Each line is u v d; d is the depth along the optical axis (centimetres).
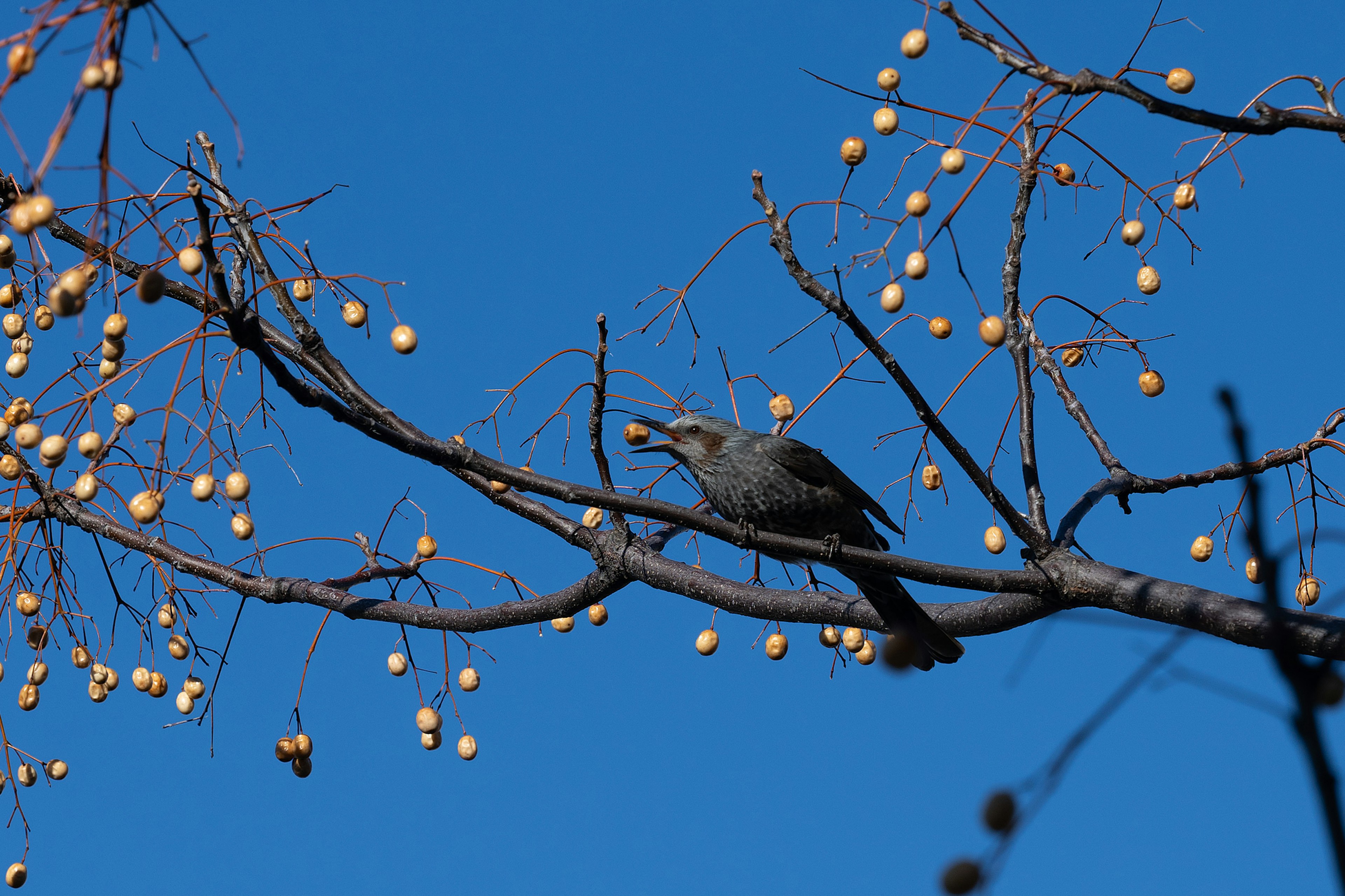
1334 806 268
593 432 1050
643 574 1148
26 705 1087
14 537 1044
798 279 871
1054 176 1030
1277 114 801
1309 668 279
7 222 743
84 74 588
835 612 1137
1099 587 970
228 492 833
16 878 1029
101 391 980
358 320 957
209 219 733
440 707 1174
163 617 1128
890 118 819
